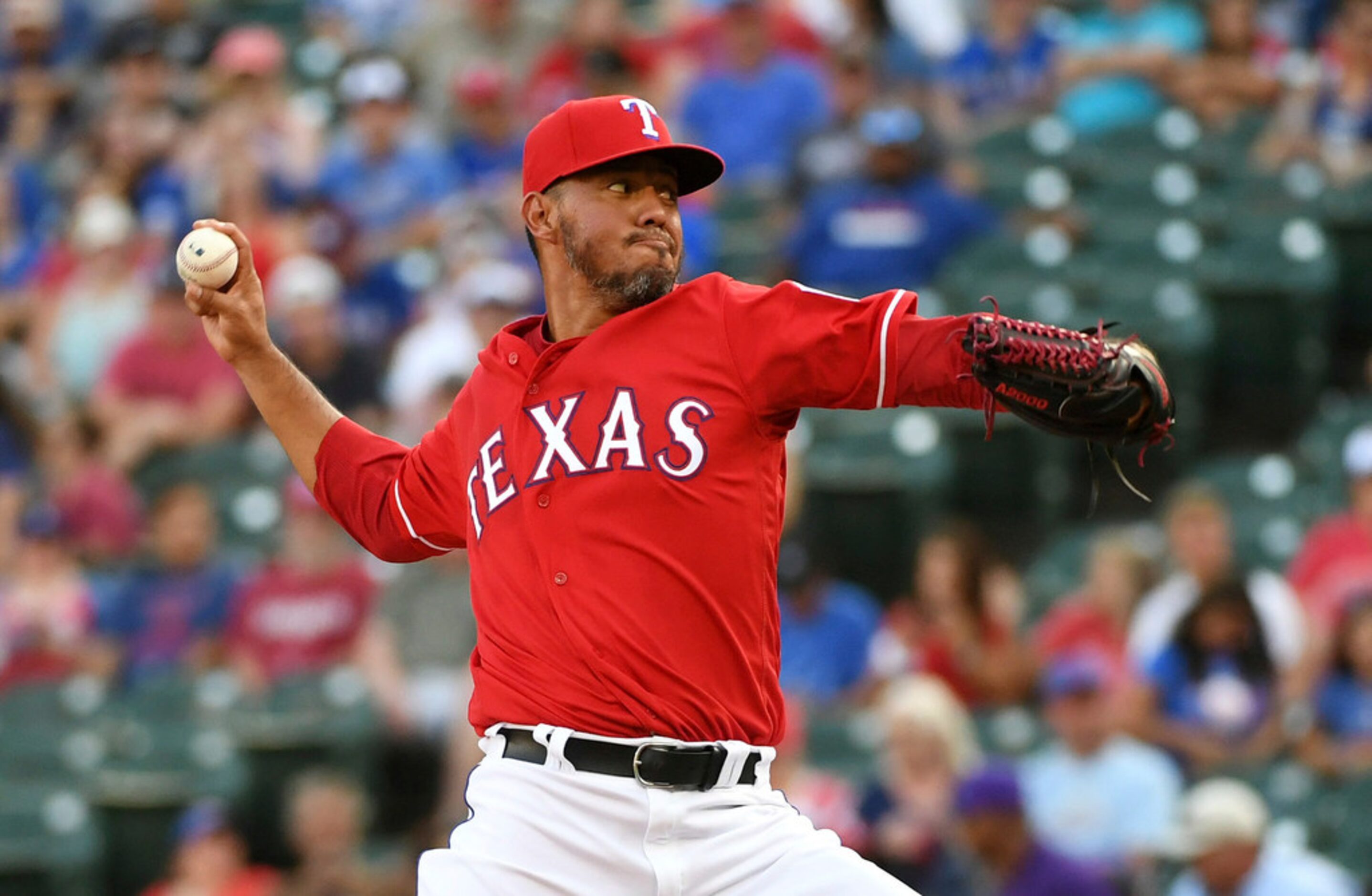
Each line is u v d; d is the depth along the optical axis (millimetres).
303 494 32844
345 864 27594
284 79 52531
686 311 11992
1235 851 23125
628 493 11797
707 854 11875
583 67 44938
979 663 29203
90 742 32562
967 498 35531
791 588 29766
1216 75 43594
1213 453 36594
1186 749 26906
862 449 34438
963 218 38094
